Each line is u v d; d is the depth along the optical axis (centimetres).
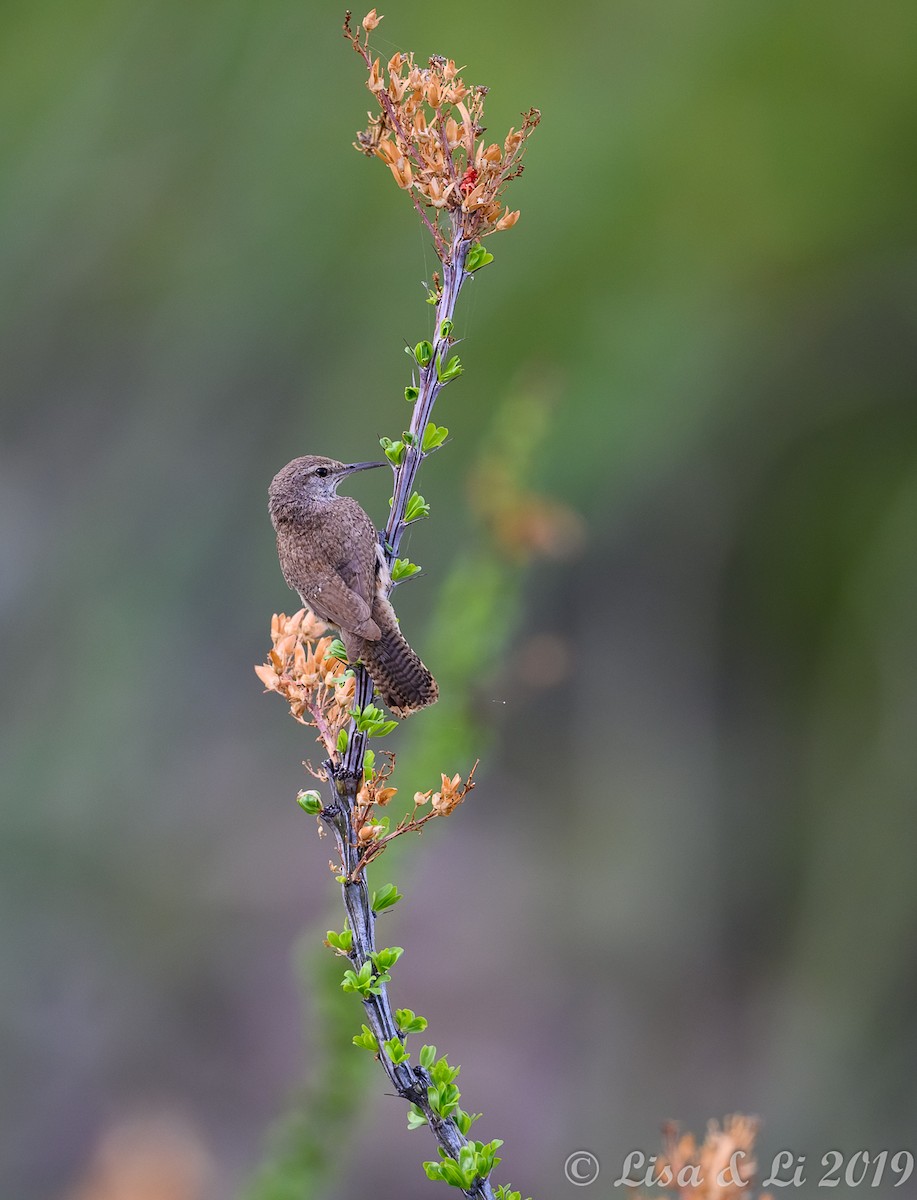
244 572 1756
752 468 1889
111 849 1652
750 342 1783
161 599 1730
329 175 1670
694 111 1698
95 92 1739
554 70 1719
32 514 1761
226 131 1705
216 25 1711
